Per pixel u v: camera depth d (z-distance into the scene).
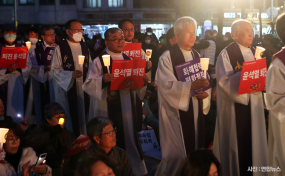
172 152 3.76
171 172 3.78
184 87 3.55
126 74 3.97
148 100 6.11
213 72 7.11
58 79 5.02
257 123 3.70
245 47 3.90
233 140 3.78
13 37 5.93
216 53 10.42
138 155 4.25
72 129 5.14
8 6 27.84
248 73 3.43
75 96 5.09
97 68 4.12
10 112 6.07
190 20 3.80
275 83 2.88
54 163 3.82
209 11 24.62
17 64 5.67
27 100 6.29
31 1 28.08
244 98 3.63
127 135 4.22
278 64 2.88
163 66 3.80
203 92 3.70
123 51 4.50
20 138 3.24
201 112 3.91
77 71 4.78
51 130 3.68
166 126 3.81
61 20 27.98
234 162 3.81
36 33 6.85
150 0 26.92
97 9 27.36
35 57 6.28
